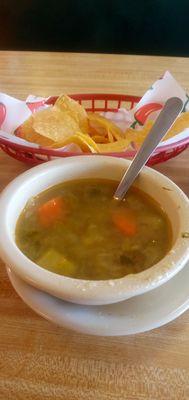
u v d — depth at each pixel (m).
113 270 0.22
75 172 0.27
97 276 0.22
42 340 0.22
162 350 0.22
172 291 0.22
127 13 1.07
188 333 0.23
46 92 0.47
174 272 0.20
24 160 0.34
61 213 0.26
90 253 0.23
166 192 0.25
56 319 0.21
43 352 0.22
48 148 0.32
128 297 0.20
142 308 0.21
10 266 0.20
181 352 0.22
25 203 0.25
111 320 0.21
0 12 1.11
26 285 0.22
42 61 0.54
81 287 0.19
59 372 0.21
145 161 0.27
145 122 0.38
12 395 0.20
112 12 1.08
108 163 0.27
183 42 1.09
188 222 0.22
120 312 0.21
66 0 1.08
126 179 0.26
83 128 0.36
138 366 0.21
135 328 0.21
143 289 0.19
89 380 0.21
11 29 1.12
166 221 0.25
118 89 0.47
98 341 0.22
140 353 0.22
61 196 0.27
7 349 0.22
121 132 0.37
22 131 0.35
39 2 1.08
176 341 0.22
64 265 0.22
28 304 0.22
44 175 0.26
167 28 1.08
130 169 0.26
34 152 0.31
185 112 0.35
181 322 0.23
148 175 0.26
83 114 0.37
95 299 0.19
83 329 0.21
